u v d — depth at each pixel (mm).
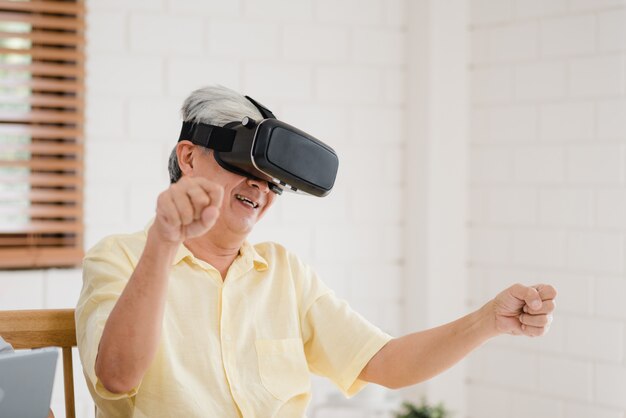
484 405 3059
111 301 1426
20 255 2656
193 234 1185
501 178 3010
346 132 3064
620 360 2777
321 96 3027
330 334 1673
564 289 2883
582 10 2840
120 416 1459
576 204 2857
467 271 3092
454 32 3041
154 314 1245
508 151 2992
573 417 2867
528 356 2957
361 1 3070
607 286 2801
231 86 2902
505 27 2988
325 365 1688
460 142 3061
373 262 3113
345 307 1708
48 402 1174
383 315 3131
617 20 2779
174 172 1605
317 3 3012
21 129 2652
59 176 2705
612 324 2791
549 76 2906
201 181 1165
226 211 1518
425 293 3051
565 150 2879
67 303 2686
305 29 2998
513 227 2988
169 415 1434
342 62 3053
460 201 3066
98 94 2742
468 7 3057
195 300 1529
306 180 1470
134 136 2787
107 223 2766
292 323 1623
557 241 2896
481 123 3049
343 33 3051
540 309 1461
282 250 1709
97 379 1315
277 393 1546
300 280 1695
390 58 3113
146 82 2797
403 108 3139
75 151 2709
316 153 1473
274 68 2959
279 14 2961
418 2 3064
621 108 2775
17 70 2631
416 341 1615
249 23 2922
